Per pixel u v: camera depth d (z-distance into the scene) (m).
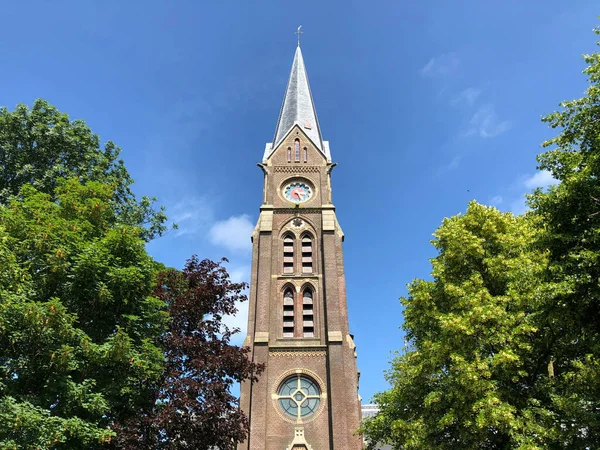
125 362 20.92
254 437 39.09
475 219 28.73
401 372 32.78
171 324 26.03
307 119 62.22
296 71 68.69
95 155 35.75
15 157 32.81
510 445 21.59
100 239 24.14
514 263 24.81
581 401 20.84
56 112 35.28
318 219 51.56
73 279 21.75
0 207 22.16
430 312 27.50
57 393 19.36
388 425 28.88
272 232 50.69
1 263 18.88
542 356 23.59
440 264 28.16
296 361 43.25
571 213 19.66
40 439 16.89
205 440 22.80
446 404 24.44
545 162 22.47
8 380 19.34
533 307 21.67
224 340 26.27
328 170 55.09
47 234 21.48
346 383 42.22
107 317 22.97
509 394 22.41
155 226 38.34
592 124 20.59
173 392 22.41
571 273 19.28
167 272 27.89
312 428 40.19
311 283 47.75
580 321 19.98
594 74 20.98
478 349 23.02
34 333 18.91
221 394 23.91
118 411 22.33
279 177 54.19
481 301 24.09
